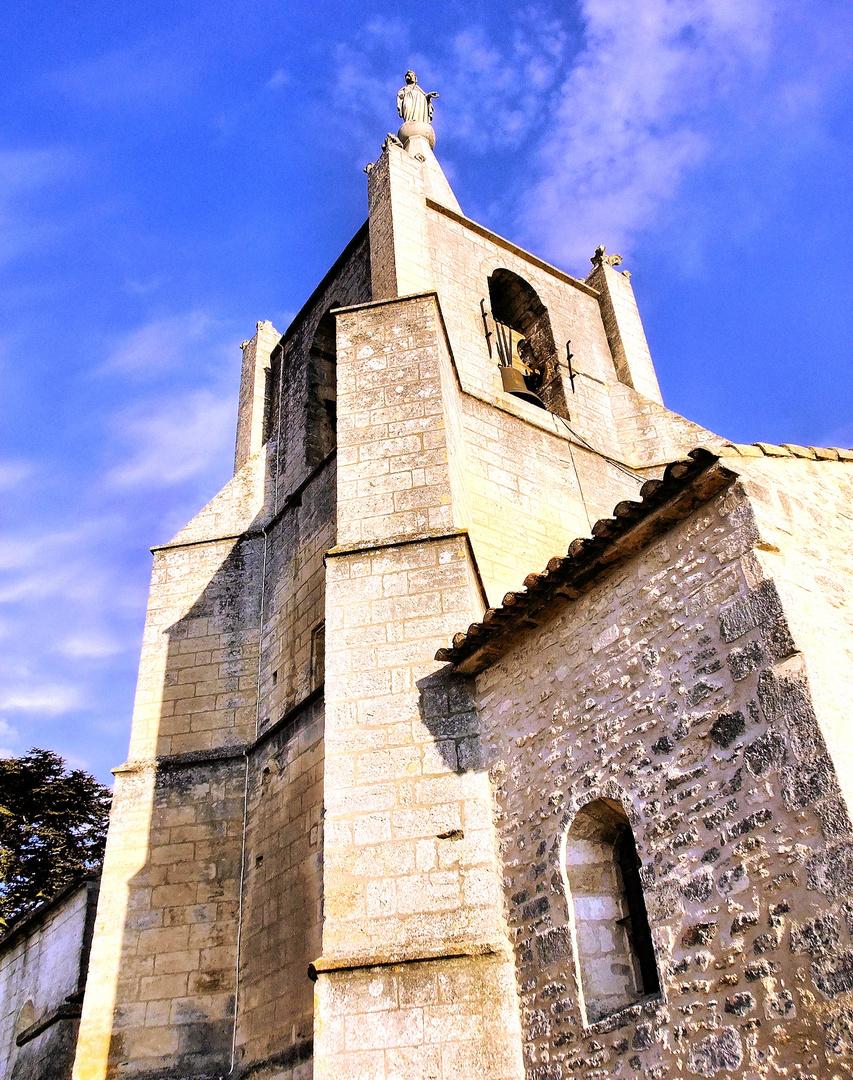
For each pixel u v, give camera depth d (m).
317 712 14.30
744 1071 7.08
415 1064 9.04
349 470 13.34
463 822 10.28
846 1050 6.50
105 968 14.41
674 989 7.81
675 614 8.98
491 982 9.30
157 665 17.66
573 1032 8.58
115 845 15.55
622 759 9.00
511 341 21.28
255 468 20.19
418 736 10.93
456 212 20.94
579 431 19.39
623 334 22.47
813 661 7.78
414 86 28.56
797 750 7.49
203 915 14.68
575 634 10.05
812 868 7.09
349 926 9.89
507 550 15.72
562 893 9.16
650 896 8.28
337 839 10.41
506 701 10.69
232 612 17.97
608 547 9.59
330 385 20.42
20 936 22.53
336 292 20.72
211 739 16.52
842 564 8.90
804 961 6.94
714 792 8.04
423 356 14.33
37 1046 19.05
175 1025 13.80
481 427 17.20
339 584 12.18
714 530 8.85
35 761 36.84
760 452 9.08
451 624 11.58
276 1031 12.62
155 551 19.20
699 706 8.43
